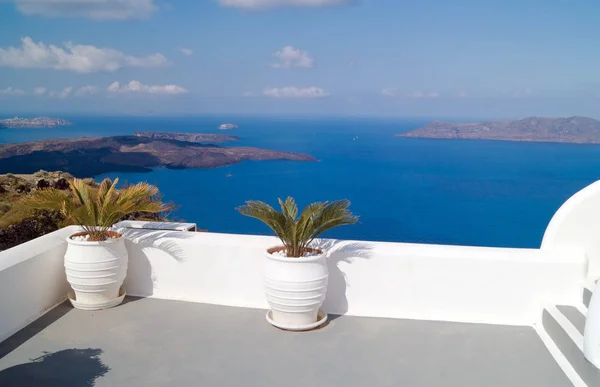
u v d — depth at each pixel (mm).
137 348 3768
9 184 12812
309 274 3984
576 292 4145
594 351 3145
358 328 4168
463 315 4301
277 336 4008
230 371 3432
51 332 4031
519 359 3646
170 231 5031
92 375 3342
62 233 4898
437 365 3555
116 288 4594
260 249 4539
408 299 4359
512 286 4211
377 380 3336
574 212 4250
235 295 4656
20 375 3322
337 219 4215
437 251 4379
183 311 4504
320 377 3369
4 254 4125
